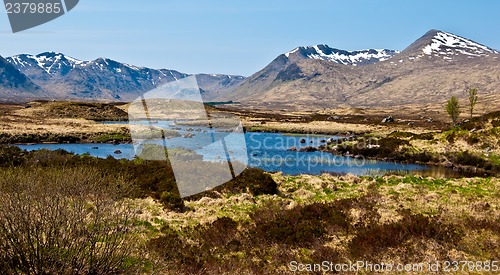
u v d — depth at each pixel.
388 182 24.75
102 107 123.81
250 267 11.88
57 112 112.00
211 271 11.30
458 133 48.88
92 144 62.28
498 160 41.00
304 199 19.98
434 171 39.34
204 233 14.30
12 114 104.75
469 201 18.33
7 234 7.96
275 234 14.12
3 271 7.71
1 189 8.31
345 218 15.67
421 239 13.52
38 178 9.23
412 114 179.62
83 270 8.66
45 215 8.26
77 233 8.61
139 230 13.52
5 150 27.47
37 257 8.03
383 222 15.30
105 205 9.46
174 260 11.73
